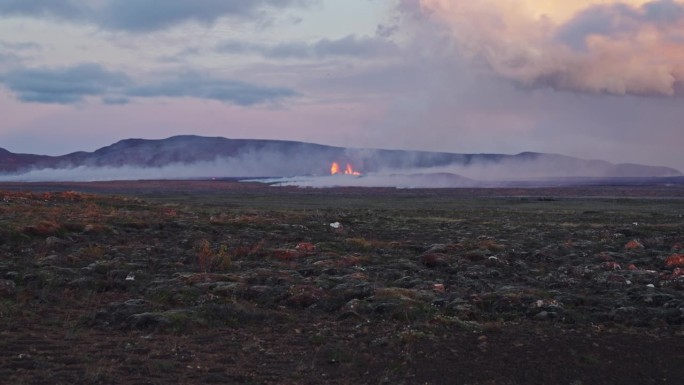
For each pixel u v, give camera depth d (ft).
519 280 72.49
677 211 223.30
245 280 65.62
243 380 36.83
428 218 175.52
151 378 36.55
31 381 34.78
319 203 269.85
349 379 37.63
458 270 78.18
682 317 51.52
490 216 188.96
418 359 40.65
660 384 36.83
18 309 51.78
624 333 47.60
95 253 79.87
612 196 377.09
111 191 382.63
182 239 98.99
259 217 144.36
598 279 71.26
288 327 50.57
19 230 87.51
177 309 52.95
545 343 44.16
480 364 39.68
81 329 47.47
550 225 152.66
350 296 59.57
